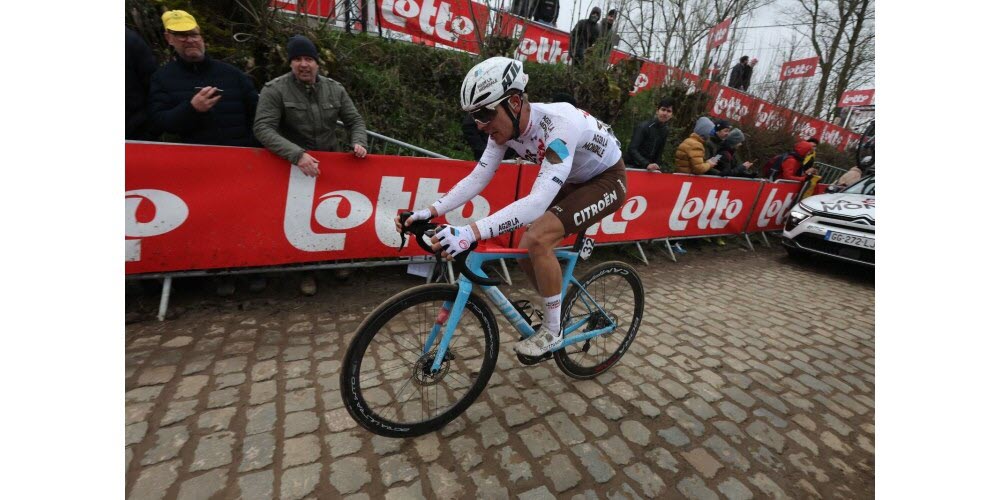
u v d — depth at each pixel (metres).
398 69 5.00
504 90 1.47
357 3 5.25
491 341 1.77
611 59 7.54
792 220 5.05
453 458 1.61
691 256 5.00
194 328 2.33
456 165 3.05
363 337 1.47
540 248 1.67
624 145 6.68
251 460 1.52
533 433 1.79
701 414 2.04
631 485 1.57
